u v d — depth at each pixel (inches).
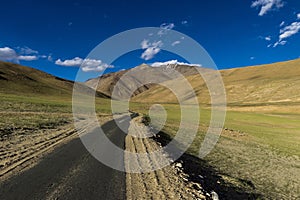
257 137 1802.4
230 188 613.3
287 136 1939.0
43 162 508.7
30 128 1007.0
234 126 2444.6
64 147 673.0
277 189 716.0
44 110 2084.2
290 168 989.8
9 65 7140.8
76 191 368.2
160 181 442.0
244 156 1114.1
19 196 339.9
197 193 407.2
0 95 3427.7
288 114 4205.2
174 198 370.0
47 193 354.3
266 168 943.7
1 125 962.7
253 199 579.8
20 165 479.8
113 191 380.5
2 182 386.0
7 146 646.5
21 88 5290.4
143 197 366.3
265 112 4660.4
